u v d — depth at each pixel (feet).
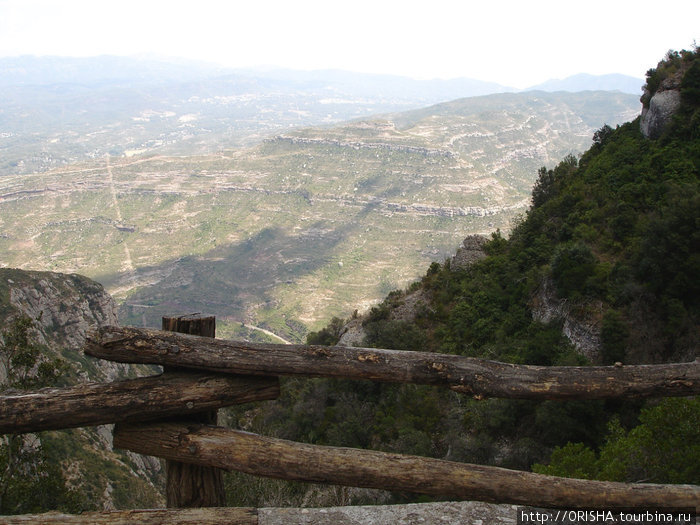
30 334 44.50
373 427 77.41
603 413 57.26
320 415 85.30
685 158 88.22
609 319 66.23
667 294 63.00
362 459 11.40
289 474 11.32
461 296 105.09
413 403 78.28
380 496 51.24
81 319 232.73
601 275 73.82
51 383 45.32
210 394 11.62
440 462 11.57
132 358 11.62
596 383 11.66
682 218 62.85
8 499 42.63
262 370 11.64
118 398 11.24
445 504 14.47
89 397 11.19
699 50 106.11
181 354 11.54
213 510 11.84
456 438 64.44
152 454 11.81
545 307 82.38
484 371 11.72
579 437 57.26
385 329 100.94
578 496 11.62
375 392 89.20
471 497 11.46
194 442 11.55
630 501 11.75
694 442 23.93
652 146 97.81
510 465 57.72
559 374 11.76
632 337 65.16
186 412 11.69
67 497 48.52
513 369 11.84
